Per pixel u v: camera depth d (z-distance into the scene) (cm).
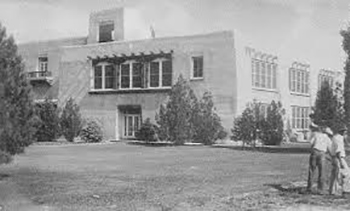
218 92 3631
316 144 1253
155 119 3778
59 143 3612
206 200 1130
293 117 4275
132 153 2633
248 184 1396
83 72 4306
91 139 3903
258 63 3866
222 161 2138
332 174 1243
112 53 4153
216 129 3456
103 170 1752
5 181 1429
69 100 3981
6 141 1426
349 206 1085
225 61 3616
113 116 4131
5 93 1421
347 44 2559
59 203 1084
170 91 3625
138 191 1252
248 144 3294
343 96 2625
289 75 4247
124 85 4103
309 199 1159
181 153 2644
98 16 4475
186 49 3803
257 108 3378
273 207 1066
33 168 1803
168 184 1388
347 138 2303
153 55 3953
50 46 4678
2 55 1433
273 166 1911
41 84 4591
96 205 1064
